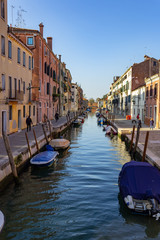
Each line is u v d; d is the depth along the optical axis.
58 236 7.46
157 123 28.77
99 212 8.98
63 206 9.47
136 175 9.86
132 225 8.08
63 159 17.75
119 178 11.18
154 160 13.05
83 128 43.09
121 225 8.08
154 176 9.86
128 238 7.37
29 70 28.02
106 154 19.72
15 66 22.69
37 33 30.47
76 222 8.28
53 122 38.12
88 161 17.17
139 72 47.41
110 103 103.06
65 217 8.62
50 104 41.56
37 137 20.31
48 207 9.40
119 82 70.38
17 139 18.78
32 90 31.03
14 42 22.33
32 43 30.66
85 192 11.00
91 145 24.28
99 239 7.30
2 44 19.09
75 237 7.40
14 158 12.42
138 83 47.59
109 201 9.98
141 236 7.48
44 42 34.31
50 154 16.38
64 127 35.12
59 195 10.62
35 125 30.95
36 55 30.81
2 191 10.76
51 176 13.38
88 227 7.96
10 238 7.37
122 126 33.44
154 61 46.81
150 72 46.97
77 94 109.25
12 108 22.06
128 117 47.81
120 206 9.51
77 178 13.06
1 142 17.12
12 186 11.58
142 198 8.89
